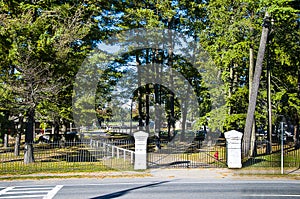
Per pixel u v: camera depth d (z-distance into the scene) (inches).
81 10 806.5
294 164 784.3
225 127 980.6
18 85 681.0
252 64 930.1
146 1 1027.9
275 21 837.2
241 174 657.0
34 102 705.6
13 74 688.4
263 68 1053.8
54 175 643.5
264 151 1087.0
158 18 1010.7
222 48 1042.7
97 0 871.7
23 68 655.8
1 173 661.9
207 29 1047.6
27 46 671.1
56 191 495.2
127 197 450.9
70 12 776.3
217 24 964.0
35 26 660.1
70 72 790.5
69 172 677.9
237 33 909.2
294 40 941.2
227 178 615.2
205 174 657.0
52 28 730.2
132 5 1021.8
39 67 682.8
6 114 721.6
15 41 641.6
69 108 882.1
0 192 490.6
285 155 949.2
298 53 969.5
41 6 758.5
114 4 979.3
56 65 698.2
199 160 858.8
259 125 1077.8
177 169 716.0
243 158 807.1
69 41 701.3
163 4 991.0
